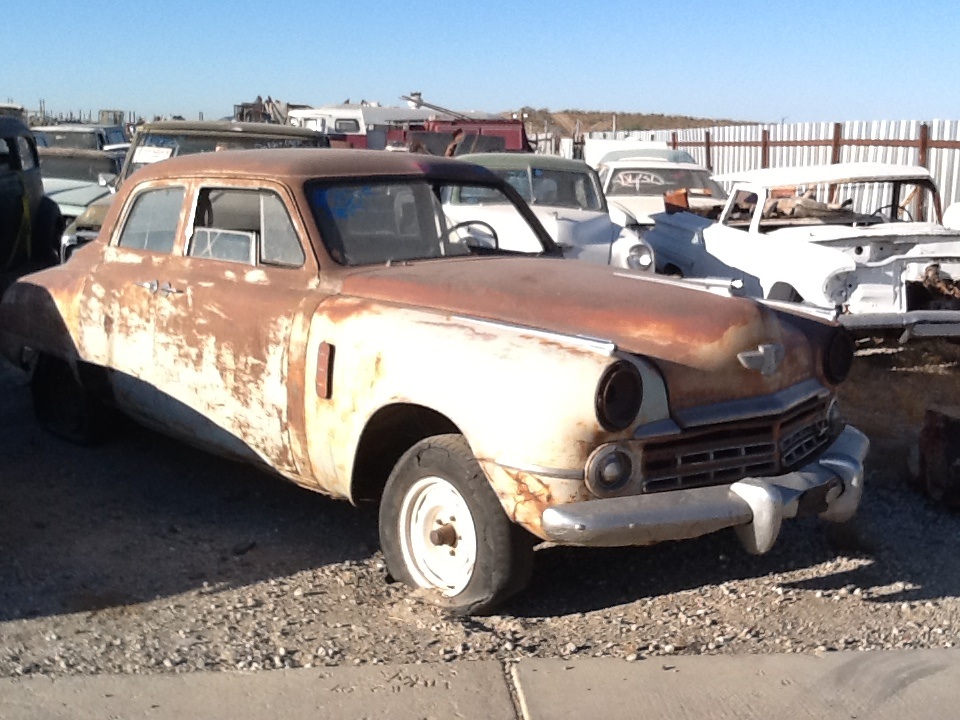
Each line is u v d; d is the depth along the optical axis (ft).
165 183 18.12
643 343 13.32
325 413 14.52
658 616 13.71
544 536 12.21
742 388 13.43
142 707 11.32
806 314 15.48
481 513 12.88
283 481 18.90
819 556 15.75
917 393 24.68
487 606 13.24
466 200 18.66
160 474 19.19
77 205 38.37
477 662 12.32
